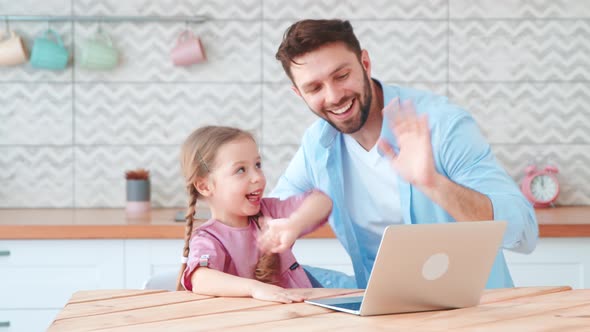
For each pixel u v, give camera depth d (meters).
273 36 3.34
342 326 1.29
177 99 3.35
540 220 2.82
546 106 3.37
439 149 1.97
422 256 1.36
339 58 1.87
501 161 3.38
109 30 3.32
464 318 1.36
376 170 2.12
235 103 3.35
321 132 2.14
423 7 3.34
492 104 3.36
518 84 3.36
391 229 1.31
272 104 3.35
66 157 3.35
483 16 3.34
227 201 2.02
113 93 3.34
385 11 3.33
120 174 3.36
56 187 3.36
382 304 1.38
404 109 1.71
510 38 3.35
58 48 3.21
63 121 3.34
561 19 3.35
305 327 1.29
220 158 2.01
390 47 3.35
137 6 3.32
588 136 3.38
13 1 3.30
